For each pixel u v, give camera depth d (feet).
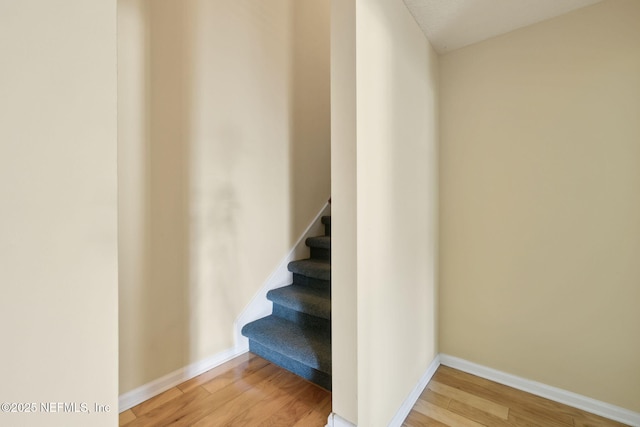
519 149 5.64
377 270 4.17
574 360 5.17
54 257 1.48
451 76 6.43
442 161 6.59
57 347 1.49
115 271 1.67
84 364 1.57
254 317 7.09
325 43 9.40
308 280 7.79
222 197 6.41
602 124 4.88
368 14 3.89
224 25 6.42
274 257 7.67
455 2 4.88
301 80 8.50
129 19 4.89
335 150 3.92
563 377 5.26
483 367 6.09
